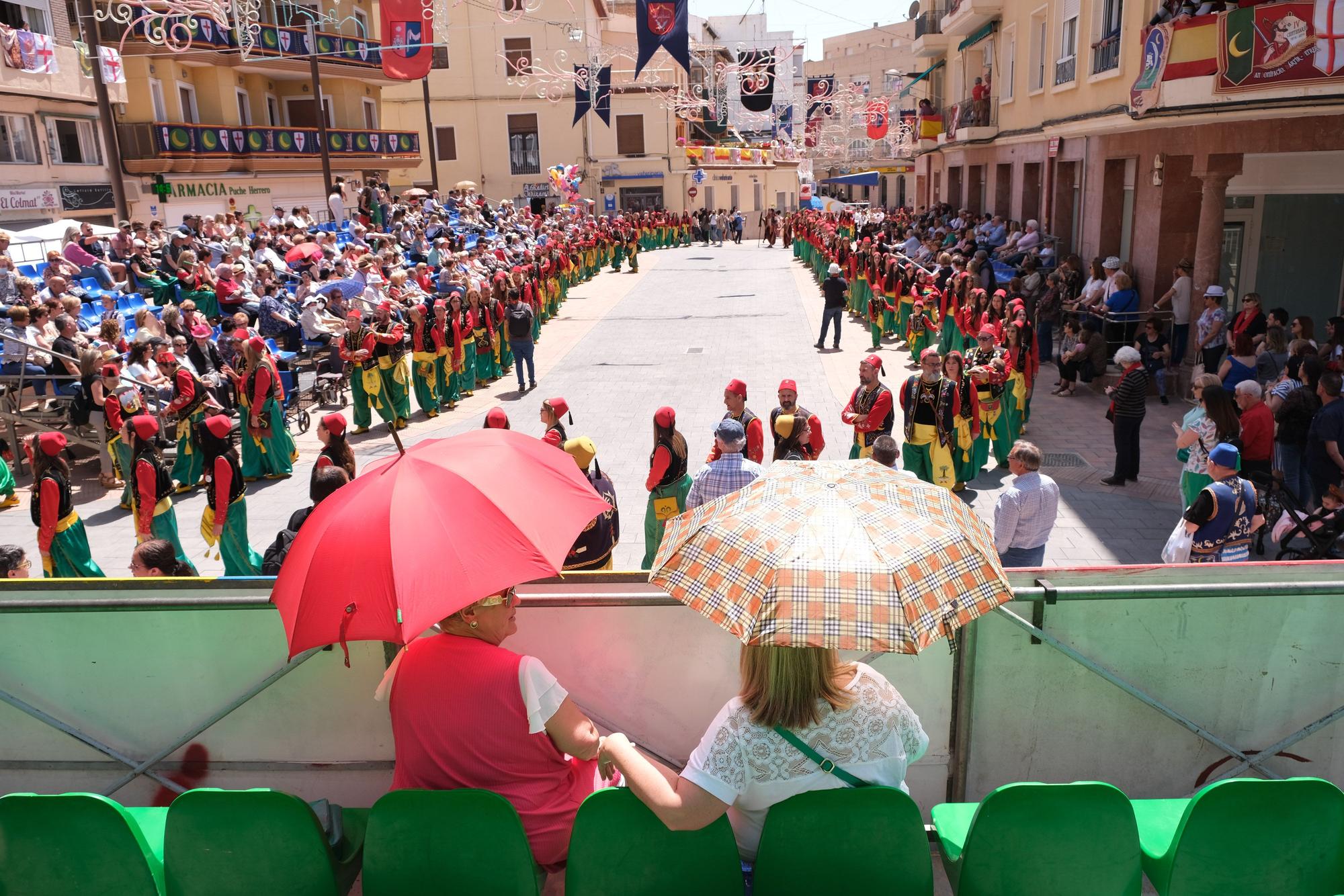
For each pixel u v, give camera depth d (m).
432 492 3.08
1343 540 7.72
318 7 34.00
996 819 3.01
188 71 30.83
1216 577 3.79
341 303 16.33
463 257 25.14
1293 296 16.56
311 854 3.14
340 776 3.99
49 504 7.27
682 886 3.00
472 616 3.18
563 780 3.30
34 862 3.13
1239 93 12.06
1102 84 18.23
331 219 27.62
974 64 32.03
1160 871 3.25
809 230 33.59
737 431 6.76
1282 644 3.78
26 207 23.30
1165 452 11.91
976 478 11.20
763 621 2.47
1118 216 19.47
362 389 13.67
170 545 5.68
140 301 16.59
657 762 3.93
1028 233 23.55
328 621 2.93
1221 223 14.71
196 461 11.13
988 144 28.41
